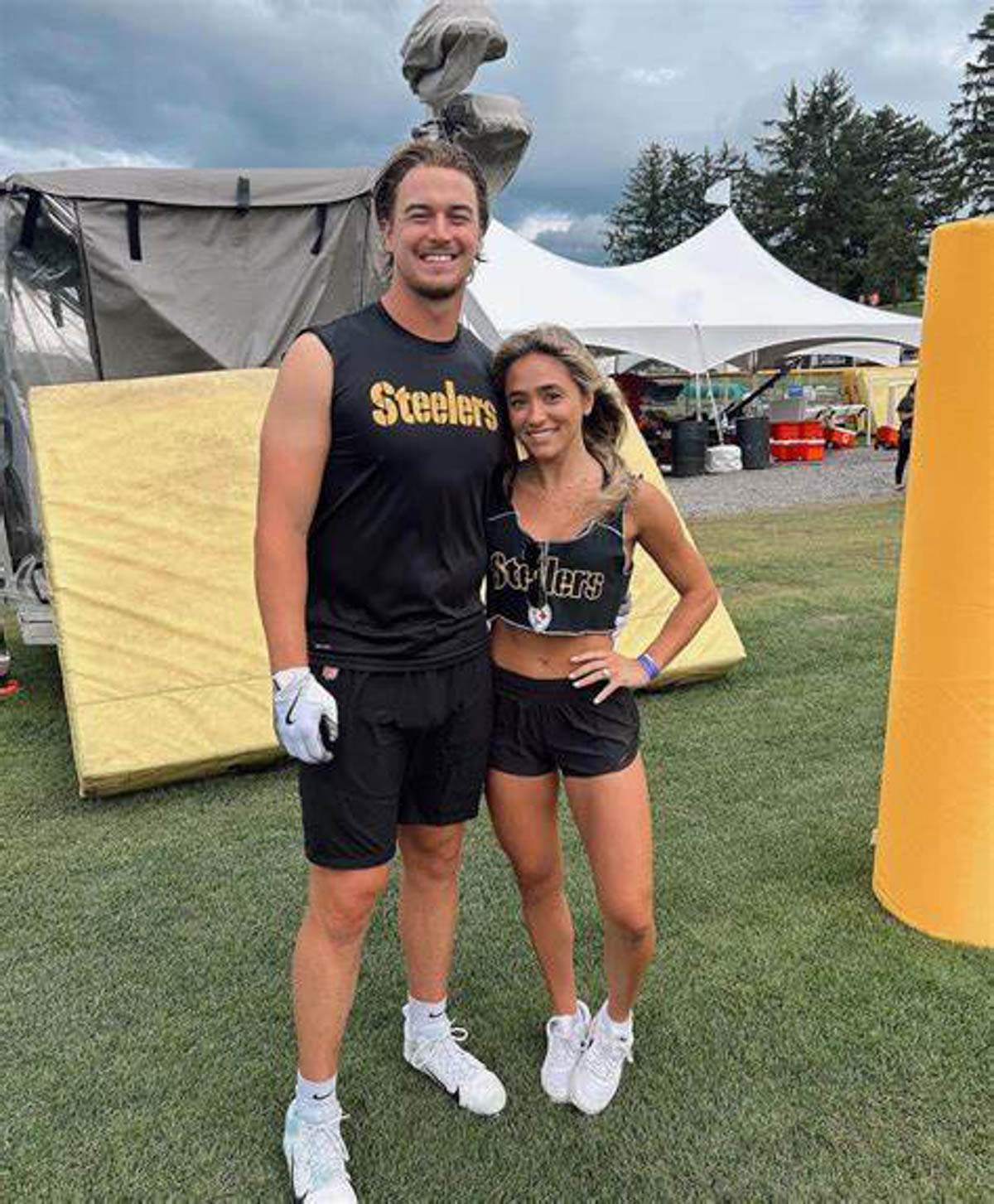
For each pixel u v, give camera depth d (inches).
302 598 70.1
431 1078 89.7
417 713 74.2
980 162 2472.9
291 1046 94.4
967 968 103.3
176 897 122.3
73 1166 80.5
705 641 198.2
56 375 205.5
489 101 197.5
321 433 68.8
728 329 560.7
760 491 554.3
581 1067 85.3
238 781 158.2
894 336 608.1
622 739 79.1
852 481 593.0
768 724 178.9
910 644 108.7
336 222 209.3
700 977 103.3
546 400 74.5
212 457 168.9
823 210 2449.6
